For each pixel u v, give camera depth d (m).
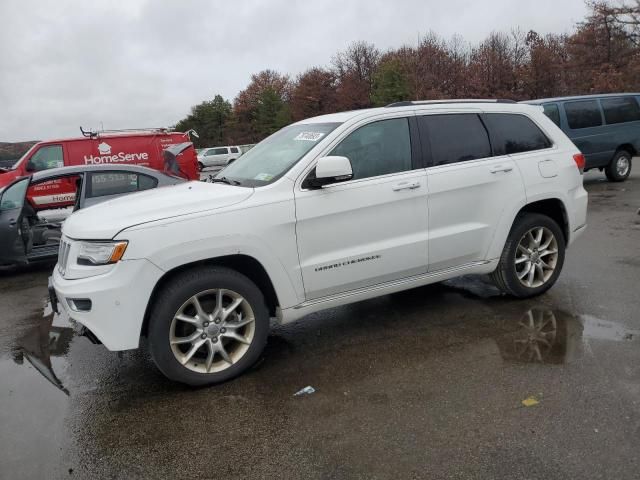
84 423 3.33
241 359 3.76
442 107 4.54
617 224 8.23
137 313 3.39
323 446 2.91
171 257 3.43
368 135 4.17
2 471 2.85
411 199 4.19
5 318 5.80
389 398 3.37
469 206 4.48
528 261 4.91
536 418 3.03
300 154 4.03
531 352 3.89
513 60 46.06
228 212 3.60
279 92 76.81
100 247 3.39
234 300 3.72
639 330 4.16
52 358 4.48
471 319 4.63
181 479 2.72
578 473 2.54
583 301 4.88
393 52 54.25
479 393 3.35
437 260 4.40
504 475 2.57
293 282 3.85
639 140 12.88
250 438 3.04
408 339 4.30
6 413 3.52
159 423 3.27
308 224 3.84
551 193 4.87
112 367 4.20
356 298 4.18
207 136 89.62
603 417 2.99
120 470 2.82
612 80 32.47
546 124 5.08
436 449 2.81
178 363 3.56
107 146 13.27
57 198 11.23
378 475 2.63
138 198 3.99
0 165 21.02
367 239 4.07
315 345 4.31
